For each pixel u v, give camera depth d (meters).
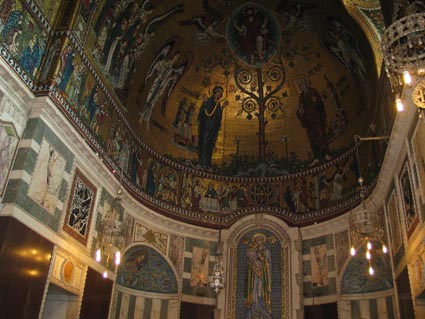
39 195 12.68
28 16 13.23
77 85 15.02
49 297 14.43
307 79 22.42
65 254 13.77
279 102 23.16
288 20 21.27
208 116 23.20
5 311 10.93
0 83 11.90
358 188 19.20
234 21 21.83
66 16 14.88
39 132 12.91
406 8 12.41
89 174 15.65
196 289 19.70
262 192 22.34
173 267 19.55
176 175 21.58
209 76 22.97
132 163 19.22
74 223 14.45
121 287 18.11
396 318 16.16
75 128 14.52
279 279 19.72
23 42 12.91
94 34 16.30
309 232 20.42
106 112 17.20
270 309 19.27
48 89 13.15
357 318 17.72
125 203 18.25
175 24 20.75
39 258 12.42
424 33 8.61
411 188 13.17
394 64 8.90
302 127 22.77
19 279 11.51
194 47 22.16
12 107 12.32
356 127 20.28
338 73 21.34
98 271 15.64
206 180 22.30
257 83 23.19
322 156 21.81
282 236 20.38
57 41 14.28
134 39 19.08
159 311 18.89
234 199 22.22
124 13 17.70
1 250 10.96
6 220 11.35
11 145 12.19
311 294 19.28
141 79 20.39
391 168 15.28
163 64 21.45
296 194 21.75
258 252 20.39
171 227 20.27
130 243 18.20
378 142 17.34
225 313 19.36
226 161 23.03
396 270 15.28
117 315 17.64
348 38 19.30
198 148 22.70
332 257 19.27
